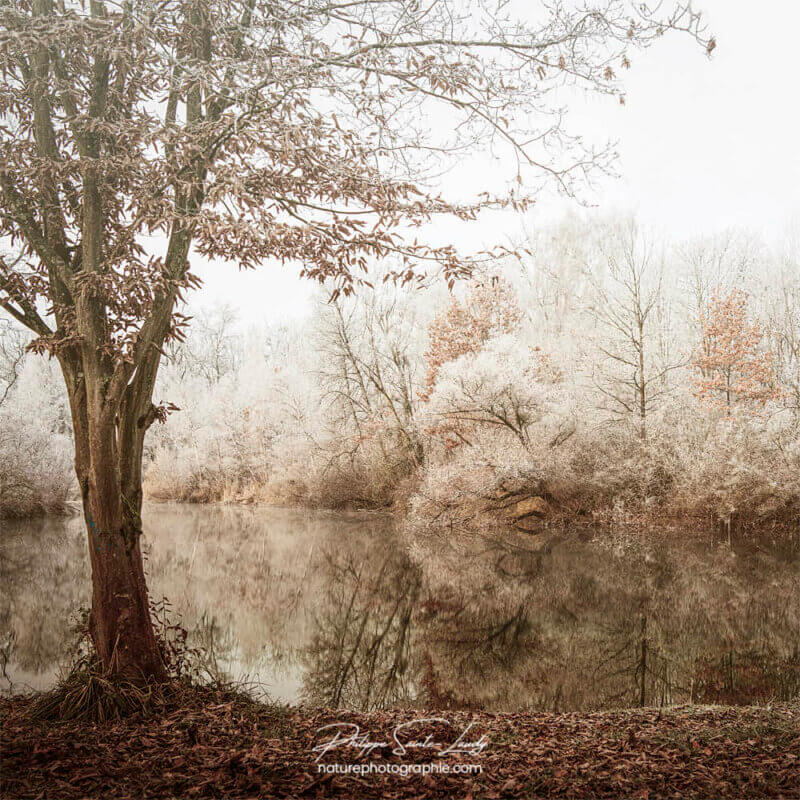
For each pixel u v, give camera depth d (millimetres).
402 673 9445
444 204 6051
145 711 5652
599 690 8641
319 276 6930
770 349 32562
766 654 10383
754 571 17688
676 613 13406
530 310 46031
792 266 36938
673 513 25969
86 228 5875
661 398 28484
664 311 36562
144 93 6340
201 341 62125
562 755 5074
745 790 4289
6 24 5148
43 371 46094
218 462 45500
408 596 15211
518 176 5988
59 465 31000
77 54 5754
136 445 6281
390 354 33938
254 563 19344
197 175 5918
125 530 6133
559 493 28359
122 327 6223
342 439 34344
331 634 11750
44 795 3977
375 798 4164
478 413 29141
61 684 5957
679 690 8594
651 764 4789
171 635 11008
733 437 24922
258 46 5352
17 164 5805
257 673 9164
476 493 27672
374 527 28297
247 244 6656
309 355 42031
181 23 5801
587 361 30203
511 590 15859
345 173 5668
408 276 6371
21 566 17375
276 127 5484
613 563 19297
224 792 4129
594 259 42156
